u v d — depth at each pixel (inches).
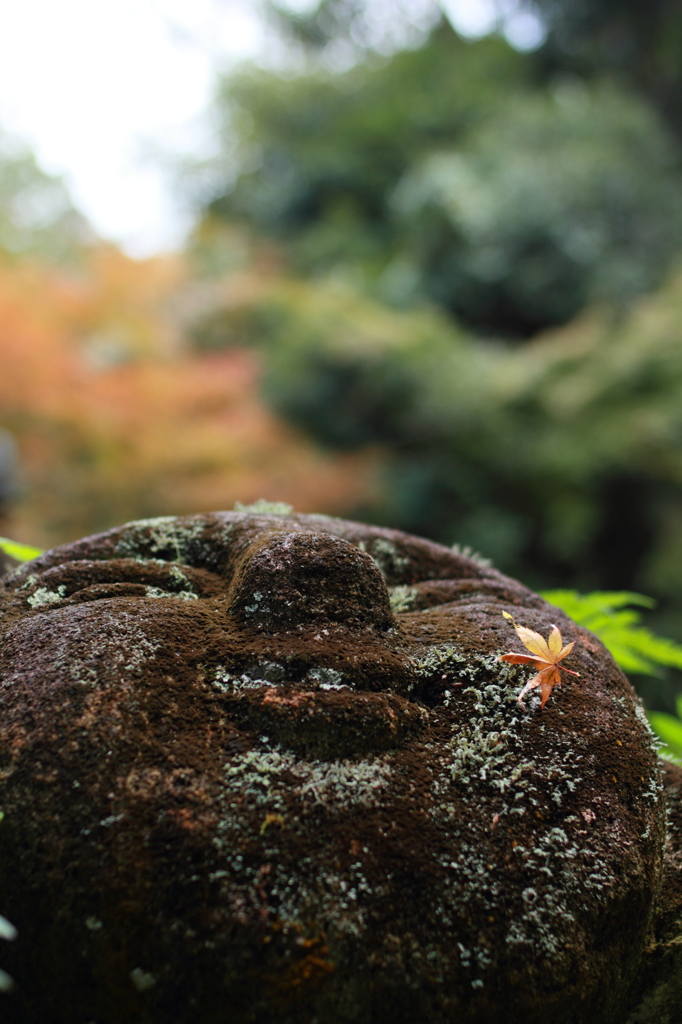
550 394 334.0
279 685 34.5
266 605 37.2
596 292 391.2
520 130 436.1
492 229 397.4
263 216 541.6
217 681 34.5
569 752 34.7
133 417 277.7
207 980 27.5
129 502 260.1
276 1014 27.4
